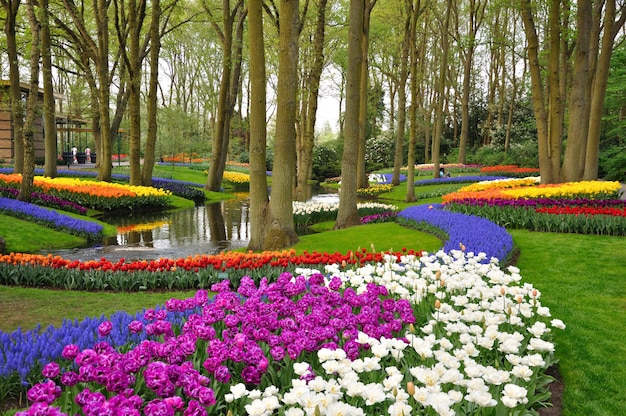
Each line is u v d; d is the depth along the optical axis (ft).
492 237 31.40
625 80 90.22
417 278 19.29
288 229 41.09
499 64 150.20
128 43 95.86
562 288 25.27
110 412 8.43
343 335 13.10
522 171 109.29
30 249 42.78
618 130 97.30
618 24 64.44
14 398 13.84
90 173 95.25
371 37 105.29
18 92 69.05
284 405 10.60
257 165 41.04
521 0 57.16
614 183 55.83
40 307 23.54
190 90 193.57
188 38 159.22
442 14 121.29
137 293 26.40
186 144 136.46
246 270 27.58
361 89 67.51
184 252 43.68
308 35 95.04
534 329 14.08
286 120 39.99
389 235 42.86
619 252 31.22
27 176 55.31
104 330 13.61
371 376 11.99
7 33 65.87
